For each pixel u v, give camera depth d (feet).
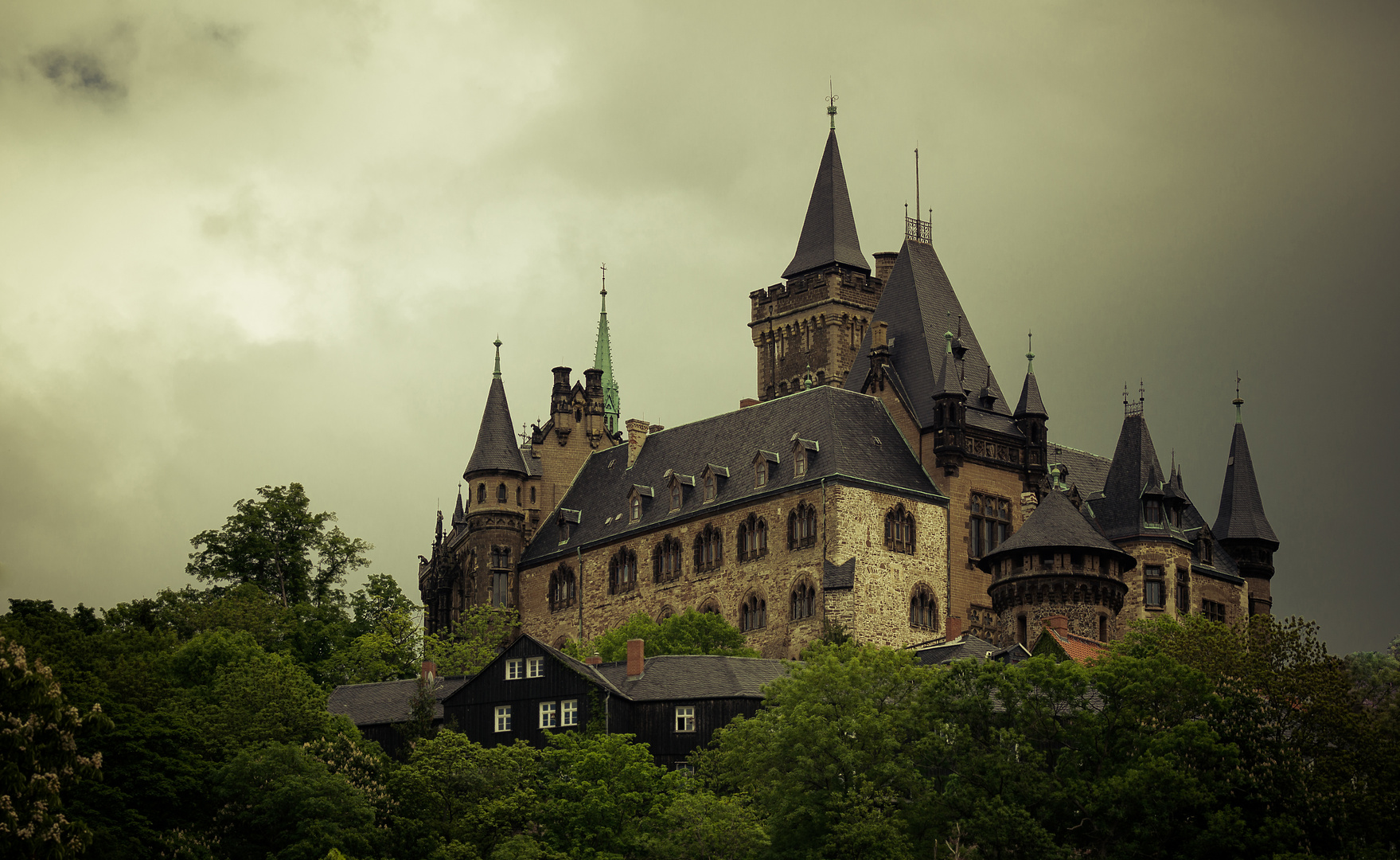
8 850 284.61
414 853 386.32
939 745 377.71
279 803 380.17
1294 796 371.97
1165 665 387.34
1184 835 366.63
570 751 408.67
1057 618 485.56
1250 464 647.56
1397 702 428.15
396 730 445.78
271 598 576.20
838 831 361.51
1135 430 583.17
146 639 504.02
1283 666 430.61
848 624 516.73
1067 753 378.32
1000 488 562.25
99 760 310.45
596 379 652.89
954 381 556.92
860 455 542.16
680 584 565.53
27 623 481.46
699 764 415.23
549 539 622.54
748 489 553.64
